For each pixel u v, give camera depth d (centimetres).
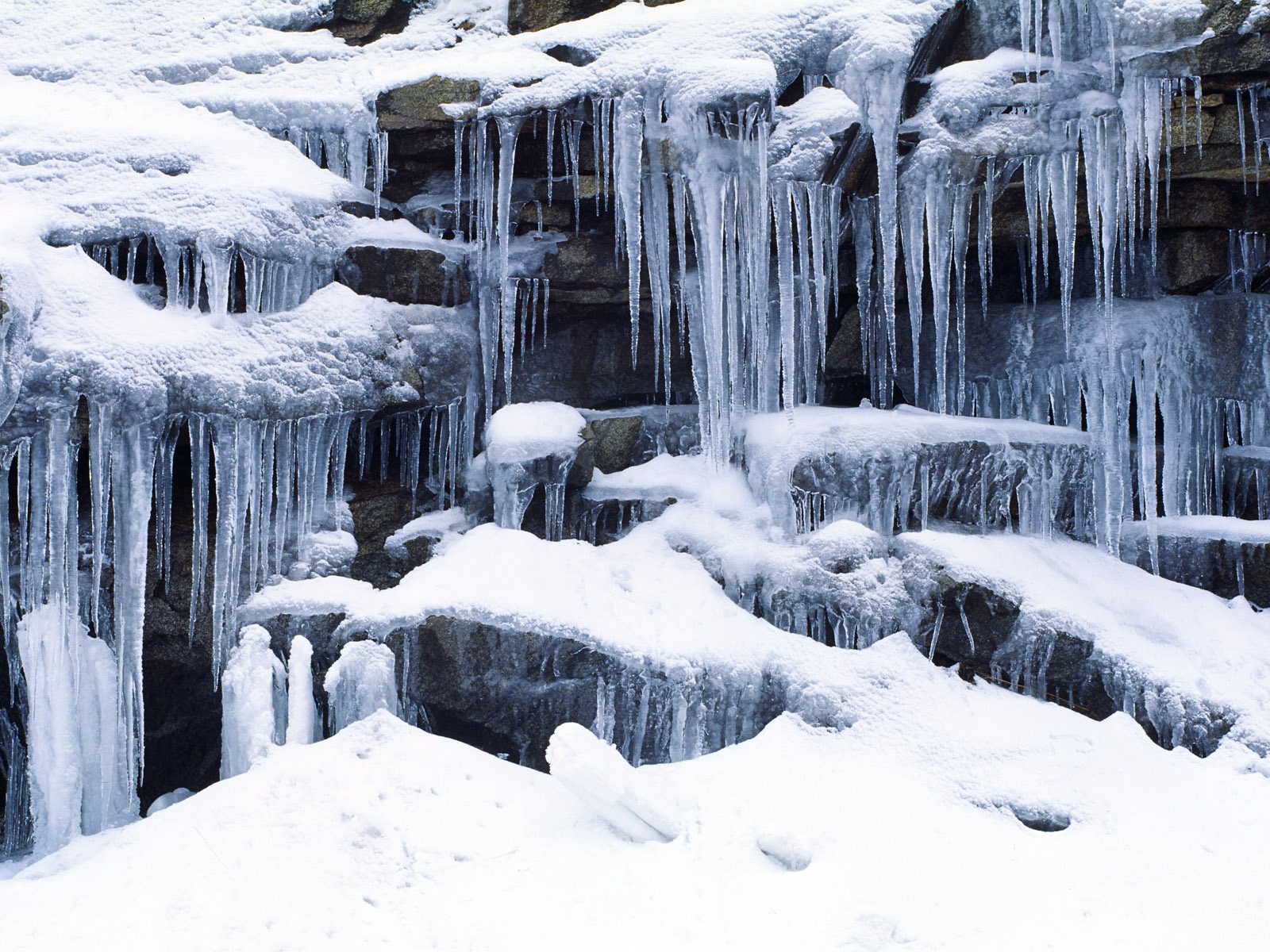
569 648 661
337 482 774
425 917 475
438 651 658
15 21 901
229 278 739
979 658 688
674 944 455
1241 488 862
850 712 625
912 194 802
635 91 785
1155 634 695
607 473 833
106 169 749
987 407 905
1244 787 575
